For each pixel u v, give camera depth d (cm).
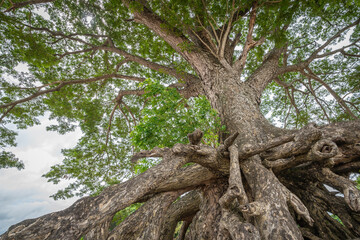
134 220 257
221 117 436
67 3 767
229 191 165
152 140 369
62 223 151
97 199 179
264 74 606
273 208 167
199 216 278
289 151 229
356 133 236
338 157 251
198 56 617
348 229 229
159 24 652
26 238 135
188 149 219
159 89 403
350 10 627
